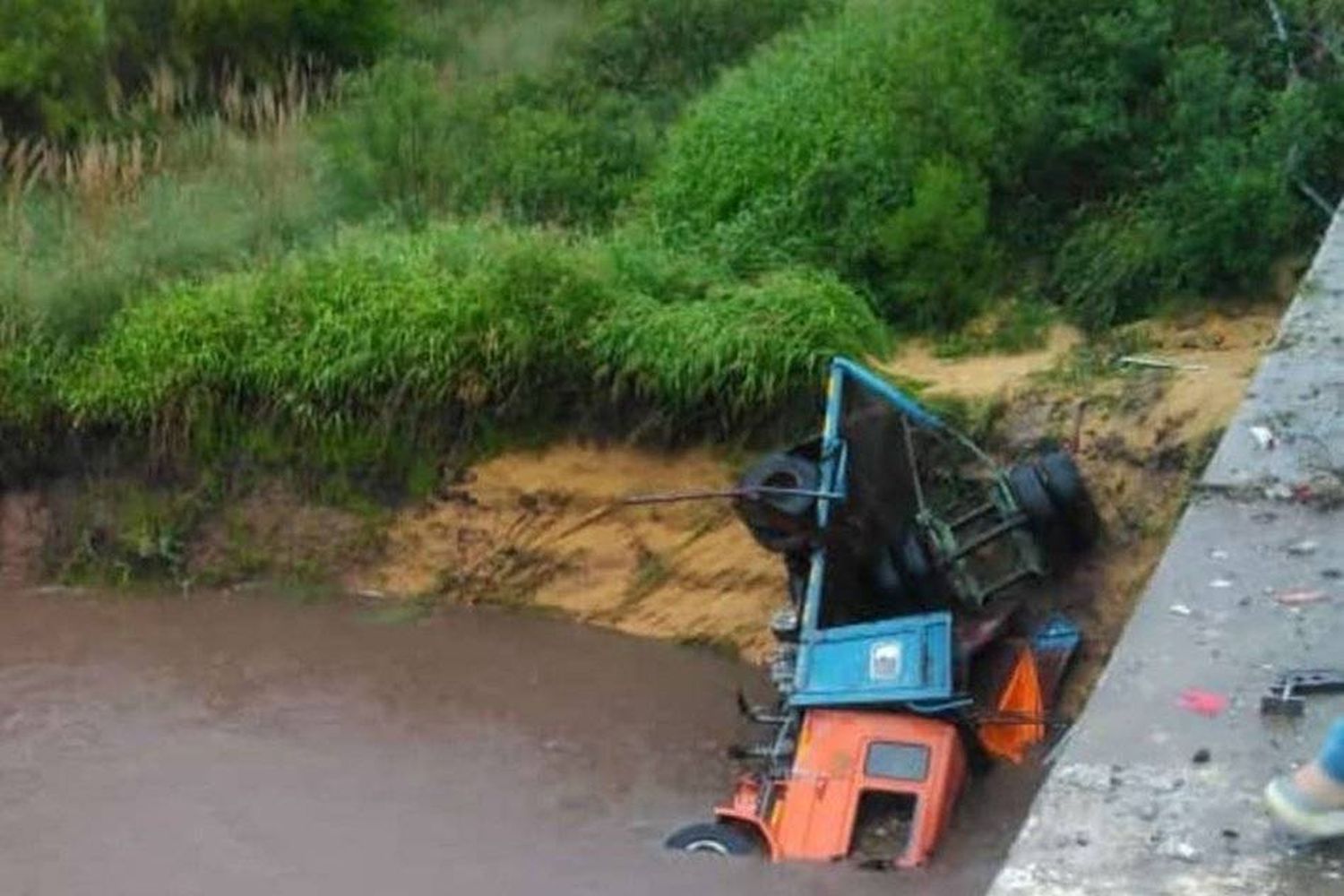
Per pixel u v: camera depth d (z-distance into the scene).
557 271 17.48
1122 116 17.67
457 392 17.52
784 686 14.54
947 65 18.11
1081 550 15.24
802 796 13.62
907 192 17.95
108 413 18.27
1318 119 16.75
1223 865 7.53
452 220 19.47
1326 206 16.56
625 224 19.30
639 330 16.89
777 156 18.66
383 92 21.83
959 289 17.33
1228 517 10.30
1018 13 18.33
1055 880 7.50
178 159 21.53
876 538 14.82
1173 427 15.38
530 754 15.29
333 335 17.83
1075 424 15.77
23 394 18.42
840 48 19.56
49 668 16.92
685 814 14.34
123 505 18.45
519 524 17.41
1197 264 16.69
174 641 17.33
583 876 13.48
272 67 23.33
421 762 15.18
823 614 14.71
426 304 17.70
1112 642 14.98
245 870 13.77
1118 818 7.85
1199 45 17.83
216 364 18.05
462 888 13.41
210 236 19.61
